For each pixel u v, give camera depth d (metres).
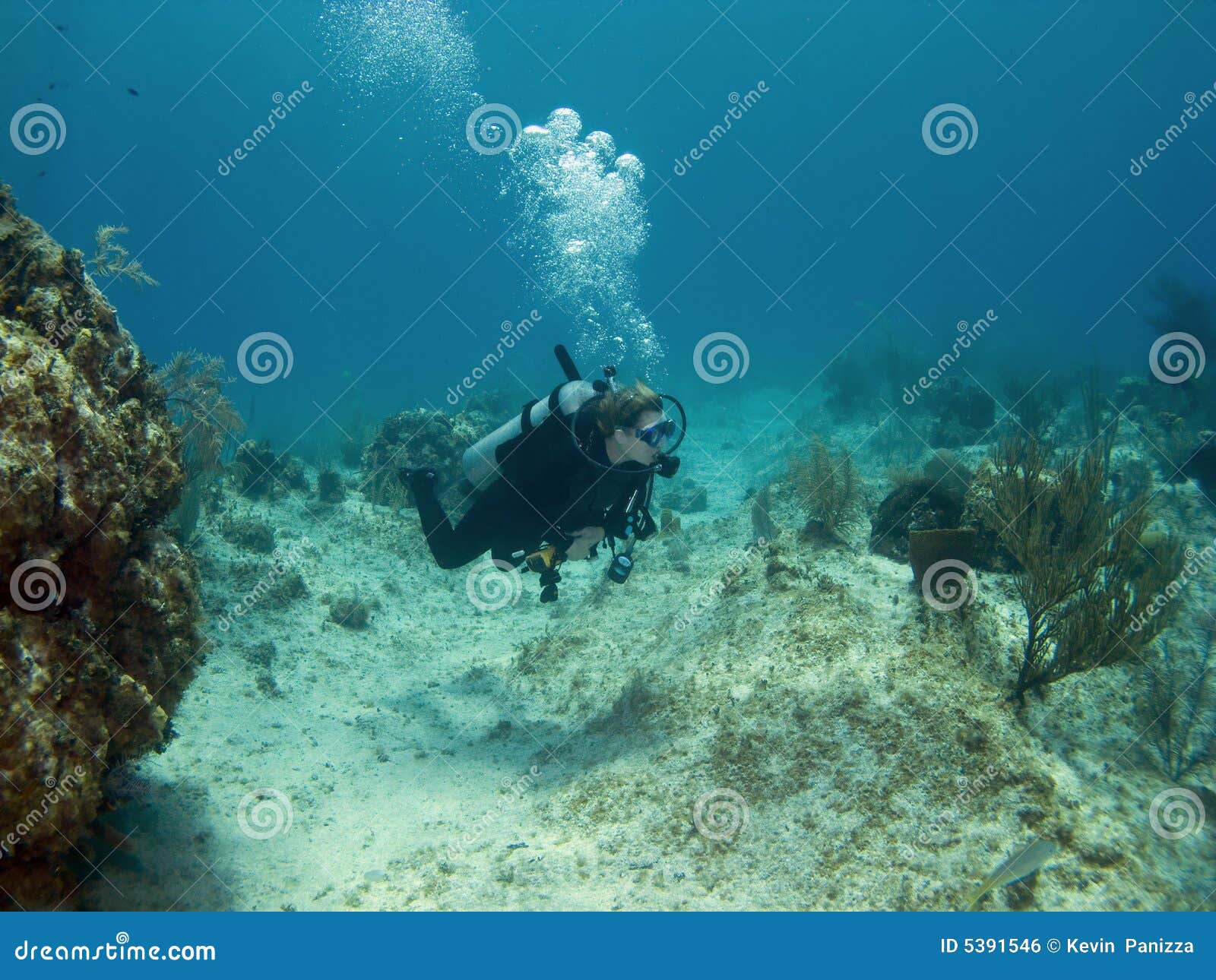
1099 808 3.11
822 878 2.89
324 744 4.40
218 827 3.46
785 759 3.43
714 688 4.10
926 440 12.14
